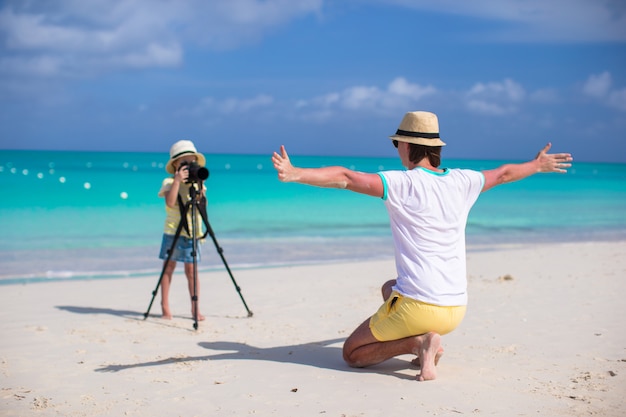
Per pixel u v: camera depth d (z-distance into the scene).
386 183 3.96
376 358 4.38
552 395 3.81
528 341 5.32
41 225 15.08
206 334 5.81
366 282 8.81
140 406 3.71
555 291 7.75
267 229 15.75
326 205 22.50
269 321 6.41
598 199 29.12
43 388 4.10
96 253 11.51
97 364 4.73
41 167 53.09
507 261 10.59
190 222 6.52
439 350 4.26
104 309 7.05
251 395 3.88
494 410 3.53
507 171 4.25
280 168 3.60
